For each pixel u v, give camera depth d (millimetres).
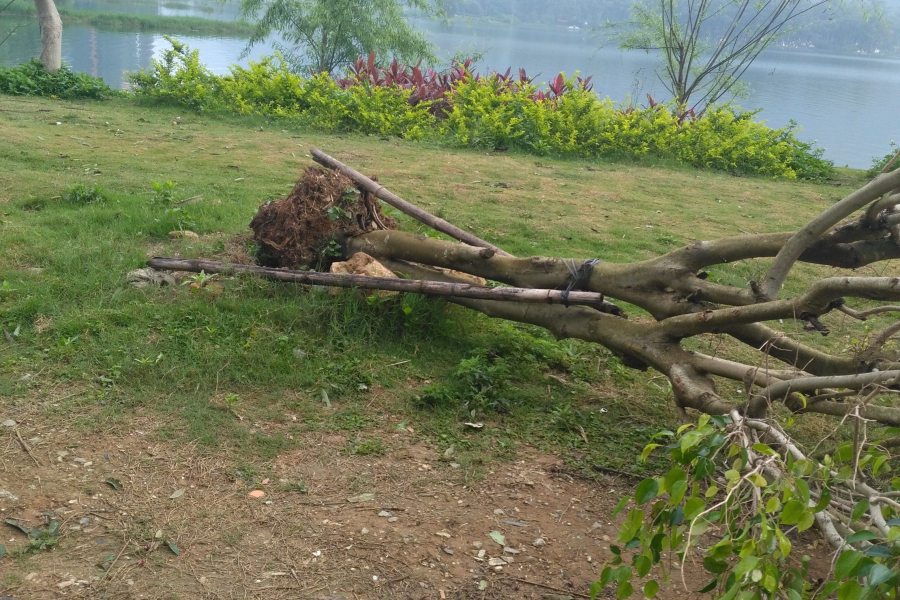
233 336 5066
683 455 2725
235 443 4055
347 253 6062
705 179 13312
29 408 4168
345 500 3717
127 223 7016
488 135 14242
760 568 2211
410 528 3564
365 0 21438
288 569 3230
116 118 13344
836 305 3986
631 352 4676
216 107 14961
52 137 11062
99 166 9539
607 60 41156
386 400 4676
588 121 14664
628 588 2506
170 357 4734
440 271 5785
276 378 4699
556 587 3295
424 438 4348
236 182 9391
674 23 19375
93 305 5312
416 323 5496
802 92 31391
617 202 10750
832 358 4207
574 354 5715
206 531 3402
